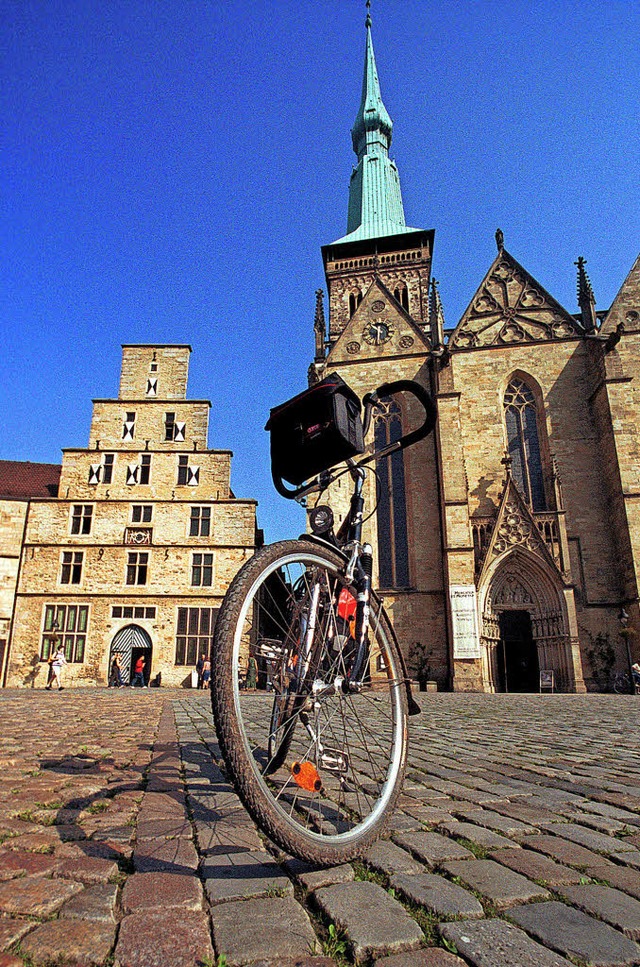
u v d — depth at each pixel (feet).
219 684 8.63
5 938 6.55
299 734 18.11
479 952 6.52
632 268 126.62
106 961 6.18
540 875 9.05
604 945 6.72
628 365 122.42
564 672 104.01
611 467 112.57
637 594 103.35
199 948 6.45
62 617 117.91
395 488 122.83
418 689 108.47
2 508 122.52
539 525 112.88
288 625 10.58
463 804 14.15
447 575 109.40
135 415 129.80
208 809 12.96
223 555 120.57
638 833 11.73
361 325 135.54
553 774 18.65
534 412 124.98
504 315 130.21
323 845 8.98
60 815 12.09
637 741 28.50
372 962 6.34
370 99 219.41
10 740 24.88
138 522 123.24
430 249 183.52
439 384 120.26
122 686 113.80
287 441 12.59
